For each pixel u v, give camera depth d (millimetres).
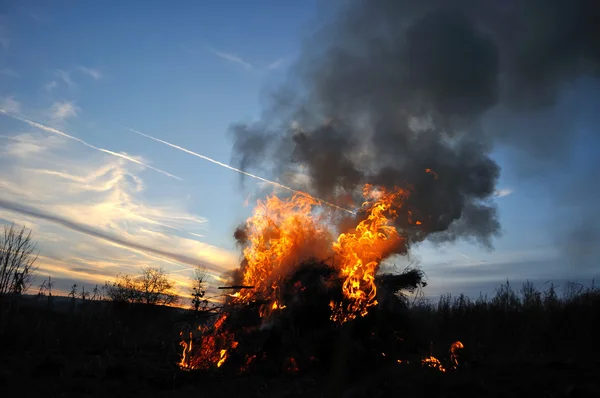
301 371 10992
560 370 9125
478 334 14391
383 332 11555
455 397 7617
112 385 9930
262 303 12969
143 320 19906
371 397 8062
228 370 11469
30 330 15008
